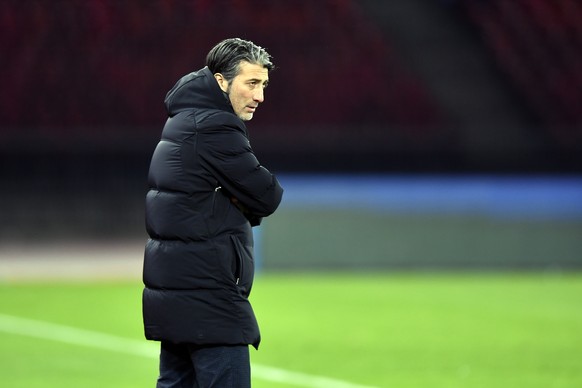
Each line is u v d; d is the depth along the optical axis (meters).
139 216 65.12
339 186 51.62
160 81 71.06
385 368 27.94
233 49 14.49
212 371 14.26
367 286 46.28
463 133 68.25
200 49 72.56
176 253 14.16
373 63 73.50
